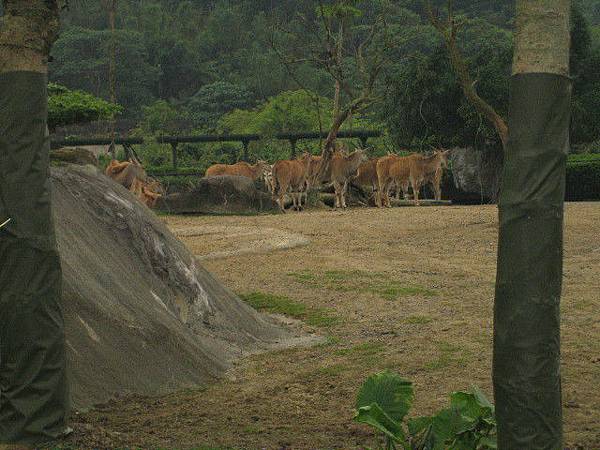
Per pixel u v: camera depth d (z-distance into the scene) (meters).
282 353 11.98
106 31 111.56
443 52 41.59
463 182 43.38
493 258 20.84
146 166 53.97
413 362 10.92
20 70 7.43
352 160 36.62
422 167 37.12
